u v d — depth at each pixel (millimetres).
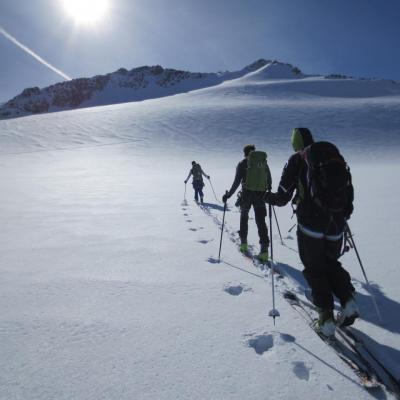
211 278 4262
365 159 39688
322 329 2891
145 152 47000
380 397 2229
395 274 4418
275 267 4809
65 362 2463
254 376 2385
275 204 3273
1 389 2178
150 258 5004
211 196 14164
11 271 4344
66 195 13664
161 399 2133
